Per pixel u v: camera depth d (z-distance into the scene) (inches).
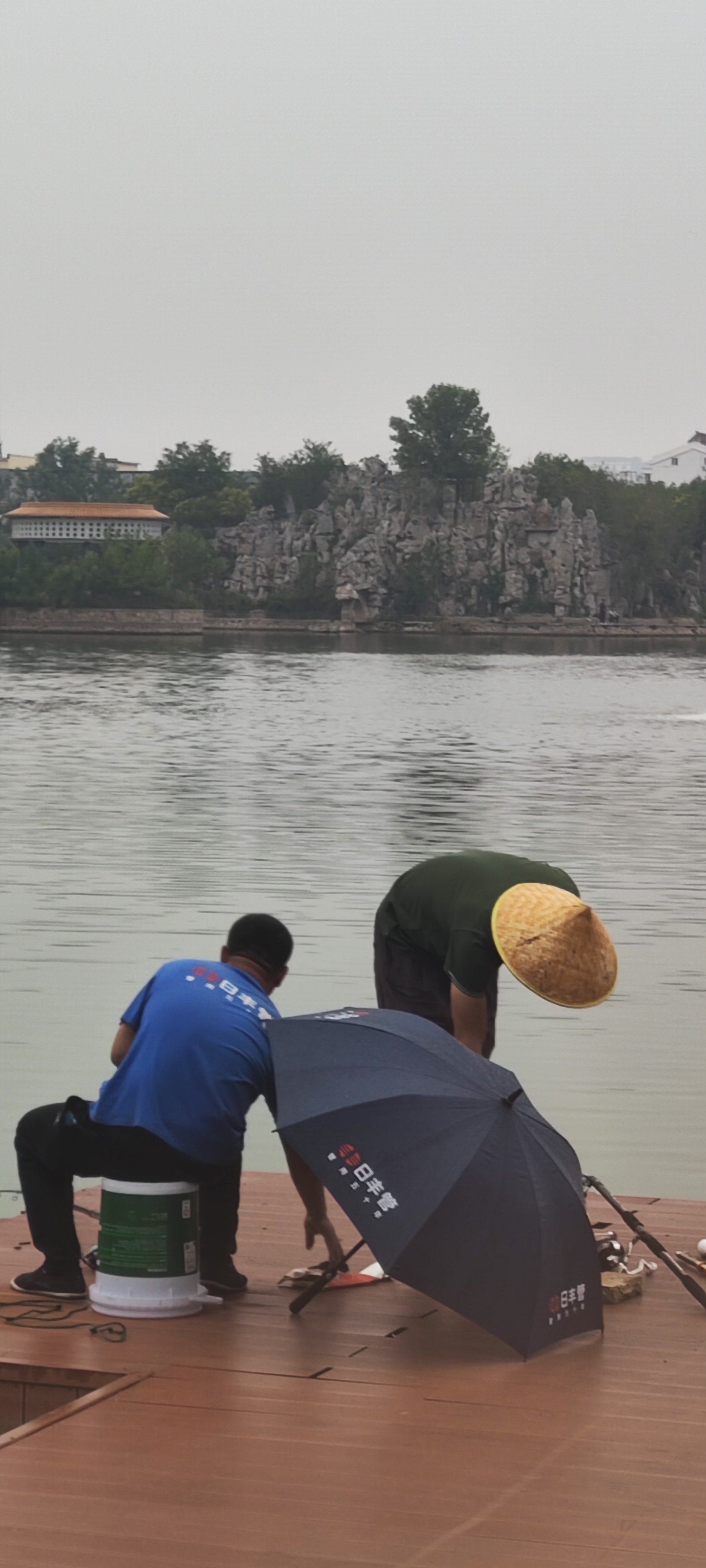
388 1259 173.3
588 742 1445.6
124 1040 195.5
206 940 513.7
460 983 211.0
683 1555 133.6
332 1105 181.6
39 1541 134.0
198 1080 188.4
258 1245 220.8
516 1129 182.2
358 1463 150.2
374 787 1013.2
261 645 4574.3
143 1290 189.8
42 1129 192.7
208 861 678.5
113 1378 171.5
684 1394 169.0
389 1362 177.5
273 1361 177.2
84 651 3919.8
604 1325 191.2
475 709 1969.7
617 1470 149.7
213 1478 146.3
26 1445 153.0
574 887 218.8
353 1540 135.3
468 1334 187.8
